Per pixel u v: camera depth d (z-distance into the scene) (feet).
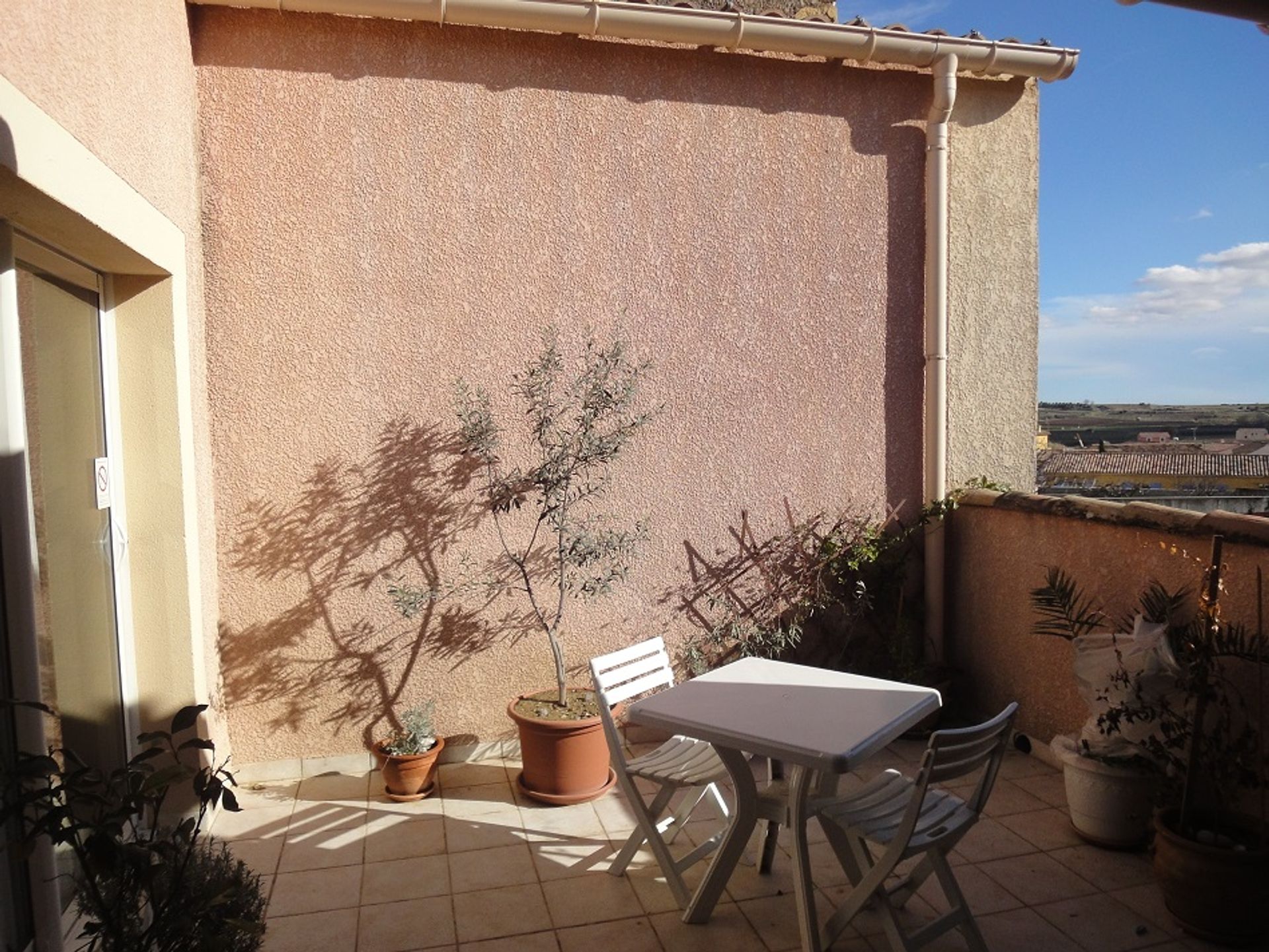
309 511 13.98
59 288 10.00
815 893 10.68
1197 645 10.07
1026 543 14.79
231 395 13.64
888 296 16.31
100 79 8.92
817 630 16.43
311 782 14.07
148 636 11.86
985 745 8.70
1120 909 10.20
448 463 14.40
